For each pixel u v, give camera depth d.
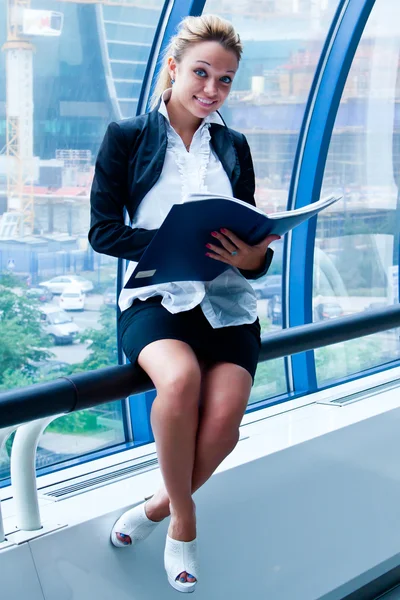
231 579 2.71
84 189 4.08
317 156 4.92
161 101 2.20
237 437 2.07
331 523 3.19
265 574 2.84
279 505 2.97
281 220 1.93
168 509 2.27
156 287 2.17
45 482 2.89
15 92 3.76
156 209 2.16
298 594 2.94
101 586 2.33
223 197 1.79
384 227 5.73
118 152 2.14
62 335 4.16
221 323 2.13
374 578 3.29
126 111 4.15
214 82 2.12
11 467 2.26
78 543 2.31
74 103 3.96
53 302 4.09
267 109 4.77
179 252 1.91
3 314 3.95
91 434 4.13
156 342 2.06
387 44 5.32
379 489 3.48
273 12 4.59
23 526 2.26
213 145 2.28
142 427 4.23
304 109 4.89
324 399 4.00
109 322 4.30
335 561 3.15
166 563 2.04
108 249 2.09
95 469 3.07
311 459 3.19
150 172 2.15
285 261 5.12
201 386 2.11
